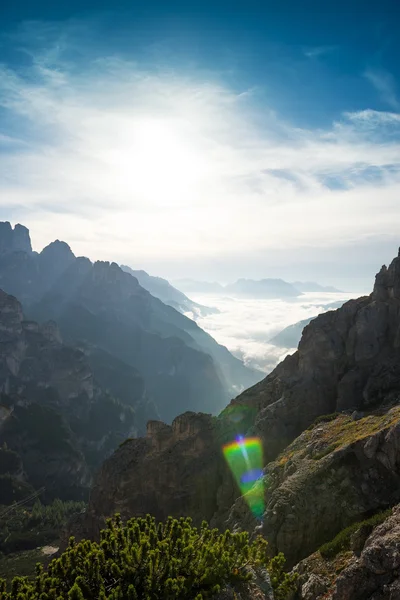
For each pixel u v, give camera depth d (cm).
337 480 3838
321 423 5409
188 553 2645
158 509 6353
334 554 2977
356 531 2980
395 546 2405
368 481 3725
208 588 2509
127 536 2858
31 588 2481
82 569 2595
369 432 4219
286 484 3991
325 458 4091
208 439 6525
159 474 6475
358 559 2566
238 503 4619
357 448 3959
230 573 2628
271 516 3759
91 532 6850
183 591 2416
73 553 2742
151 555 2511
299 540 3603
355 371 6038
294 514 3703
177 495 6250
